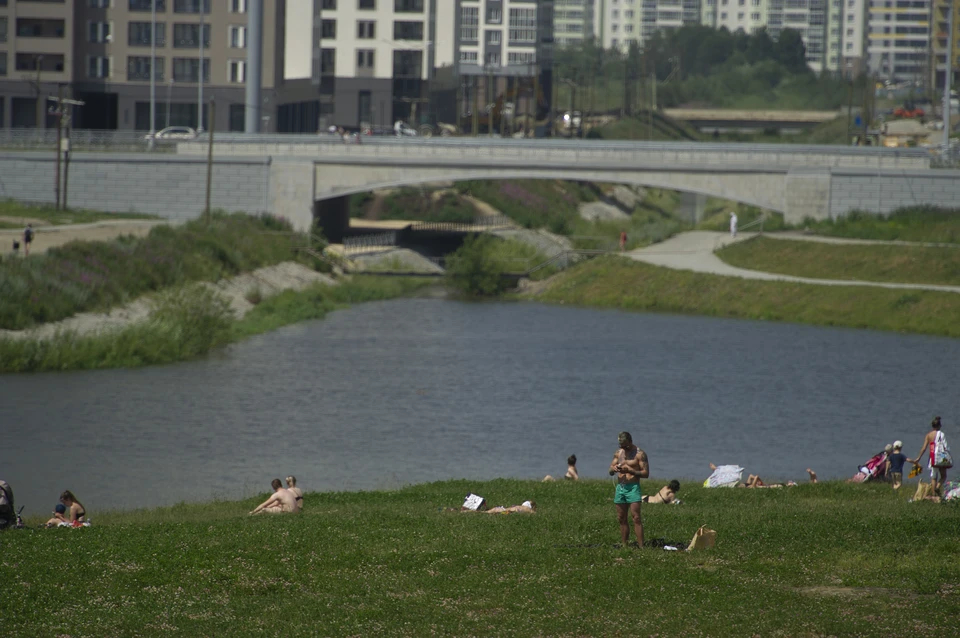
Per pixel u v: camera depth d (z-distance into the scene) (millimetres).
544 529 89812
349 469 139625
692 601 71250
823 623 66938
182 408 171500
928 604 70375
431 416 170875
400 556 81062
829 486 117312
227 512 107750
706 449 153250
